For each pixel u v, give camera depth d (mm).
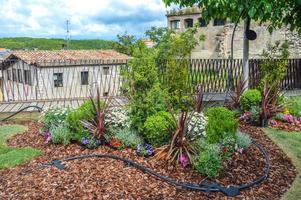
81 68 23500
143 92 6051
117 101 10164
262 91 8617
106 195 4453
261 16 4648
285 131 7852
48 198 4344
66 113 6699
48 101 10812
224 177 5129
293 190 5004
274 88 8742
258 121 8203
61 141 6188
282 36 23828
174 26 43094
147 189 4691
